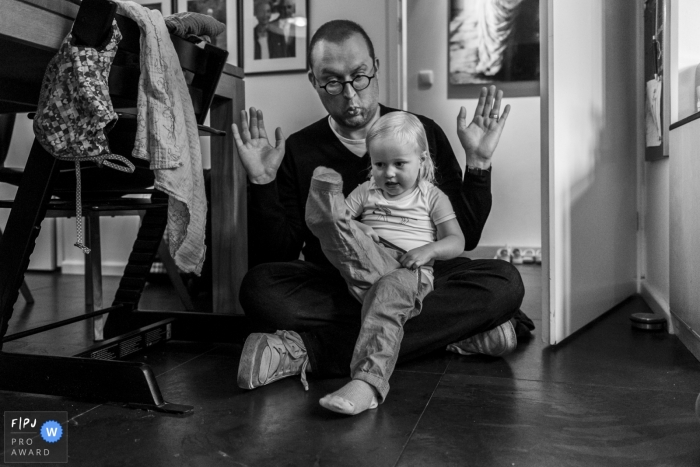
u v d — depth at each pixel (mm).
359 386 1227
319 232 1350
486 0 4074
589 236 2016
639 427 1136
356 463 986
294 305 1540
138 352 1718
